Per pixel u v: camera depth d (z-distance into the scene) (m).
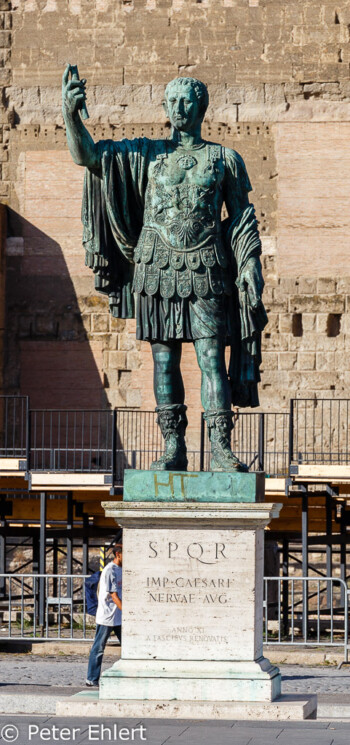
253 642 15.55
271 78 44.62
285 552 37.09
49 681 23.59
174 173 16.56
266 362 43.81
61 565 42.72
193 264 16.39
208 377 16.53
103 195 16.89
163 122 45.19
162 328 16.62
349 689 22.55
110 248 17.12
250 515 15.45
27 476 35.12
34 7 45.94
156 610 15.70
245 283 16.56
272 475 37.84
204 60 45.06
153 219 16.58
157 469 16.25
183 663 15.59
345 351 43.62
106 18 45.59
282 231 44.16
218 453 16.23
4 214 45.00
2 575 28.06
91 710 15.50
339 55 44.50
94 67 45.53
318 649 30.38
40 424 44.56
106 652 30.22
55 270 45.09
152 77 45.28
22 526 40.56
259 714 15.25
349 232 43.97
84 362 44.69
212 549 15.64
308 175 44.28
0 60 45.91
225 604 15.59
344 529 37.19
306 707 15.69
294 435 43.19
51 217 45.28
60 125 45.53
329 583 37.09
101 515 39.09
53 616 37.00
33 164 45.50
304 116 44.41
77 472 36.06
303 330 43.91
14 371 44.91
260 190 44.38
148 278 16.55
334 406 43.47
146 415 44.09
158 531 15.74
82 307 44.88
